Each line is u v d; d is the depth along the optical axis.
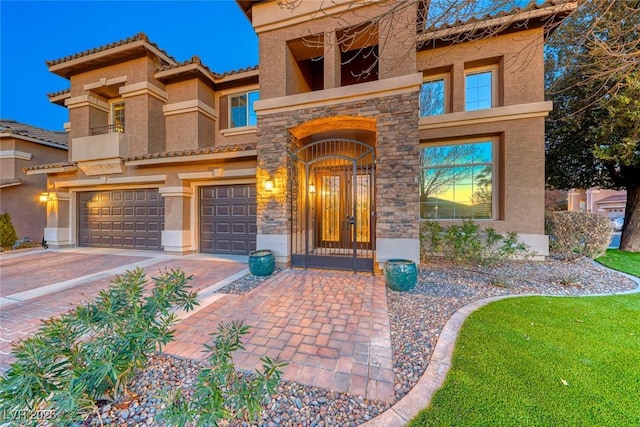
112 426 2.14
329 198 9.29
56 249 10.81
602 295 4.97
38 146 13.23
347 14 6.77
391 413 2.24
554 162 9.91
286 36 7.36
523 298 4.79
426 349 3.20
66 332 2.25
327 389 2.56
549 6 6.69
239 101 11.67
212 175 9.20
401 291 5.27
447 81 8.93
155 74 10.74
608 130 7.56
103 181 10.53
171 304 3.05
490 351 3.07
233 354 3.15
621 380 2.56
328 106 6.96
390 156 6.49
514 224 7.93
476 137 8.58
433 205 9.12
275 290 5.45
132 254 9.70
